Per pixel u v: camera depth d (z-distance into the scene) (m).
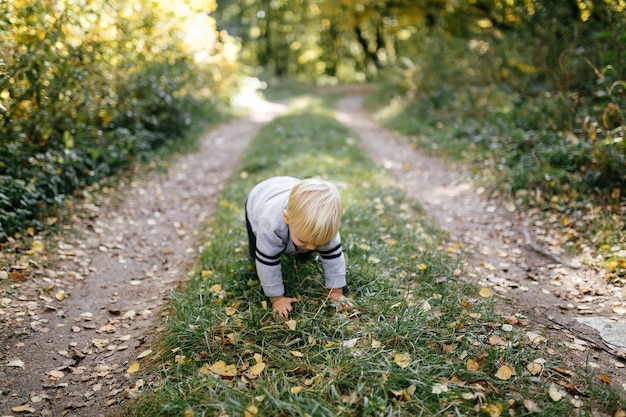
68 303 3.26
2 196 3.88
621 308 2.98
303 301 2.88
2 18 3.76
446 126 8.77
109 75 5.57
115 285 3.54
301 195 2.42
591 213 4.23
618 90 4.87
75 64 4.72
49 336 2.88
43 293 3.33
